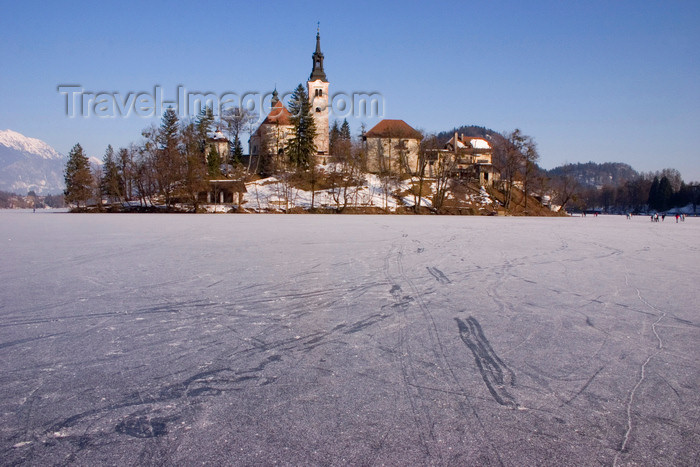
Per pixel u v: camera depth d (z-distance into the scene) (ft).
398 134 291.17
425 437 11.68
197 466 10.36
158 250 51.06
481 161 327.67
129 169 254.06
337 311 24.14
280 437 11.62
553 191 303.27
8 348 18.15
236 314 23.41
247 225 102.42
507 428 12.21
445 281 32.94
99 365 16.38
